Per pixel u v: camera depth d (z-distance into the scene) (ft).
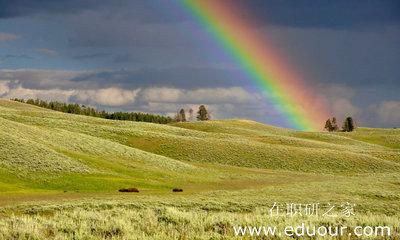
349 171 277.44
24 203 99.35
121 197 119.34
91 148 229.04
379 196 137.59
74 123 355.36
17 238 45.96
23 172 147.64
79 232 49.39
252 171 251.80
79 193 129.90
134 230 52.08
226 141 336.29
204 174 219.61
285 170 274.16
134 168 198.59
